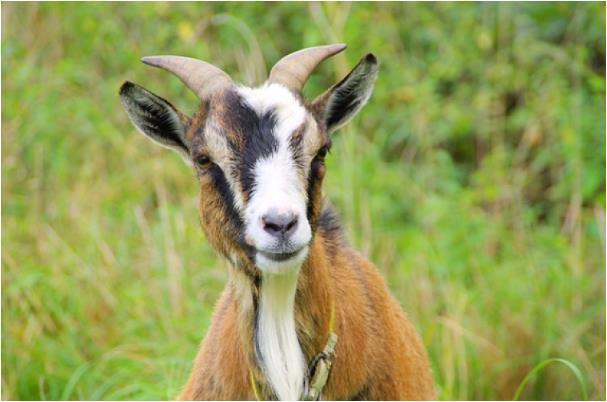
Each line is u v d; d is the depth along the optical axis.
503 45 24.14
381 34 23.41
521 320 18.75
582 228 21.38
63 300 18.88
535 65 24.03
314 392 12.18
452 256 19.73
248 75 21.84
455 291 18.95
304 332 12.08
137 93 12.66
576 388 18.30
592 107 22.03
